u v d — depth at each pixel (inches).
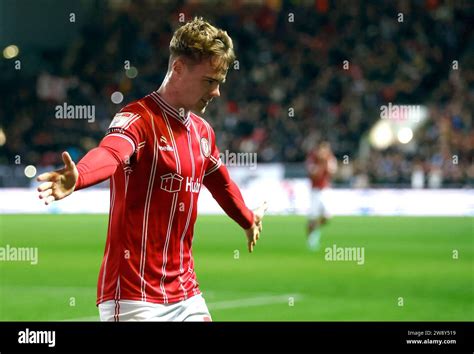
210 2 3914.9
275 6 3865.7
